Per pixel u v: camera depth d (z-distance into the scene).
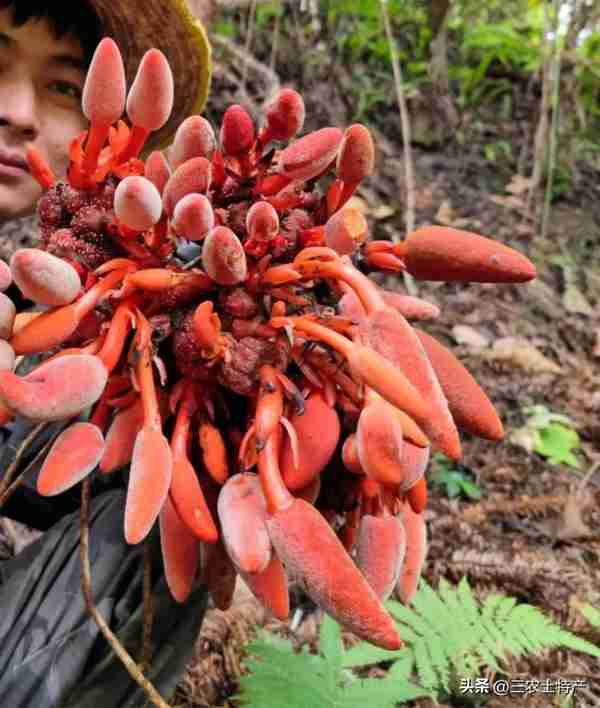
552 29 1.90
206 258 0.33
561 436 1.25
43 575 0.49
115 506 0.51
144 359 0.35
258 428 0.33
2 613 0.48
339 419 0.38
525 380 1.39
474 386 0.38
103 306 0.35
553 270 1.79
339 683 0.62
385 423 0.31
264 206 0.34
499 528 1.03
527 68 2.19
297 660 0.63
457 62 2.24
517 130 2.14
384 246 0.39
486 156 2.01
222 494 0.34
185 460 0.35
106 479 0.54
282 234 0.37
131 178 0.33
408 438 0.33
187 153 0.37
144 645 0.45
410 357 0.32
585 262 1.86
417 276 0.39
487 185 1.93
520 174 2.00
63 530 0.51
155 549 0.48
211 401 0.38
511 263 0.36
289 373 0.37
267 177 0.37
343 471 0.39
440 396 0.32
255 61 1.70
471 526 1.02
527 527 1.03
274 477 0.33
